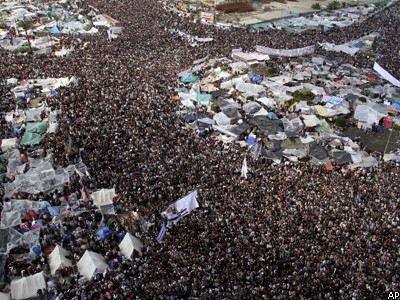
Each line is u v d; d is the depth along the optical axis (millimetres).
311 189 36969
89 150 40812
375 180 39500
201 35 76312
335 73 63438
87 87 53500
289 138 45938
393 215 33562
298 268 27812
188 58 66125
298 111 52188
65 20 81562
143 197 34781
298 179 38688
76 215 33094
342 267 28062
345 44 75562
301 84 58469
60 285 26688
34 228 31391
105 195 34500
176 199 34688
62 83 54844
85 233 31344
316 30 84438
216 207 33656
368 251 29734
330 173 40750
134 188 35844
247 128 47375
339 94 56750
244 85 56531
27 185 35719
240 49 68750
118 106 49406
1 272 27781
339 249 29719
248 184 37125
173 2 99625
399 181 39281
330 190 36938
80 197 34875
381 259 28969
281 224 31875
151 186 36031
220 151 42844
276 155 42906
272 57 68000
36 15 83625
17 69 59062
